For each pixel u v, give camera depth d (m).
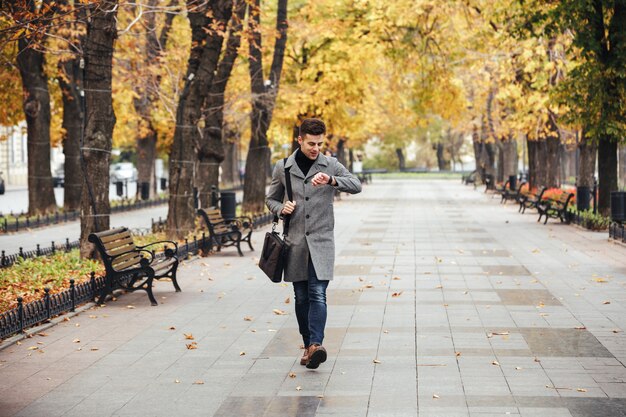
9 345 10.07
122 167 85.62
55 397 7.89
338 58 36.78
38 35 15.95
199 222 25.47
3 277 15.16
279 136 39.31
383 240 23.08
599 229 25.80
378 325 11.07
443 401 7.56
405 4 34.56
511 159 54.00
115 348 9.92
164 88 34.03
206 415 7.28
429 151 113.94
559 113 31.02
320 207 8.65
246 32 25.28
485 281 15.03
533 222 29.73
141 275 14.55
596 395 7.70
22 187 71.00
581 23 23.84
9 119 34.59
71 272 15.86
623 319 11.33
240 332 10.74
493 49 34.09
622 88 23.91
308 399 7.70
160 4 31.30
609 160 26.28
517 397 7.66
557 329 10.69
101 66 17.34
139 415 7.31
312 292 8.59
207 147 26.27
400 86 41.91
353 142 76.56
